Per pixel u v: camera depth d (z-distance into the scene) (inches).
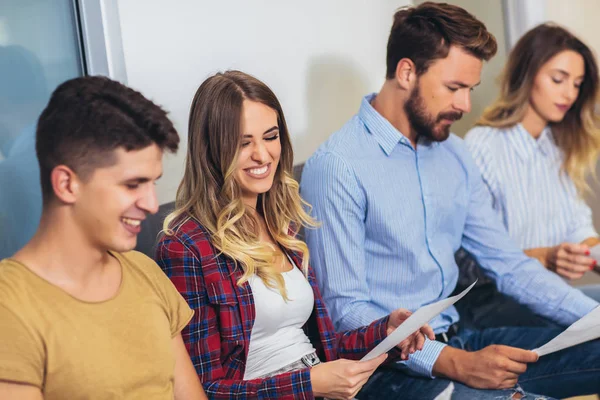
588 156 97.9
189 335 54.6
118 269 43.9
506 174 96.9
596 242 97.2
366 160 73.2
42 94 71.9
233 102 56.4
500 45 106.2
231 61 89.0
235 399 54.0
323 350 61.7
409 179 74.9
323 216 71.6
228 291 55.4
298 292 59.4
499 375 63.9
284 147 61.2
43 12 71.5
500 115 98.3
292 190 62.2
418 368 67.9
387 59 75.7
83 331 40.0
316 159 73.4
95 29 74.5
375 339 62.0
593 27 101.7
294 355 58.4
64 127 38.7
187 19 84.1
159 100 82.2
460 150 80.9
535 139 98.0
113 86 40.3
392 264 74.4
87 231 40.3
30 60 70.7
